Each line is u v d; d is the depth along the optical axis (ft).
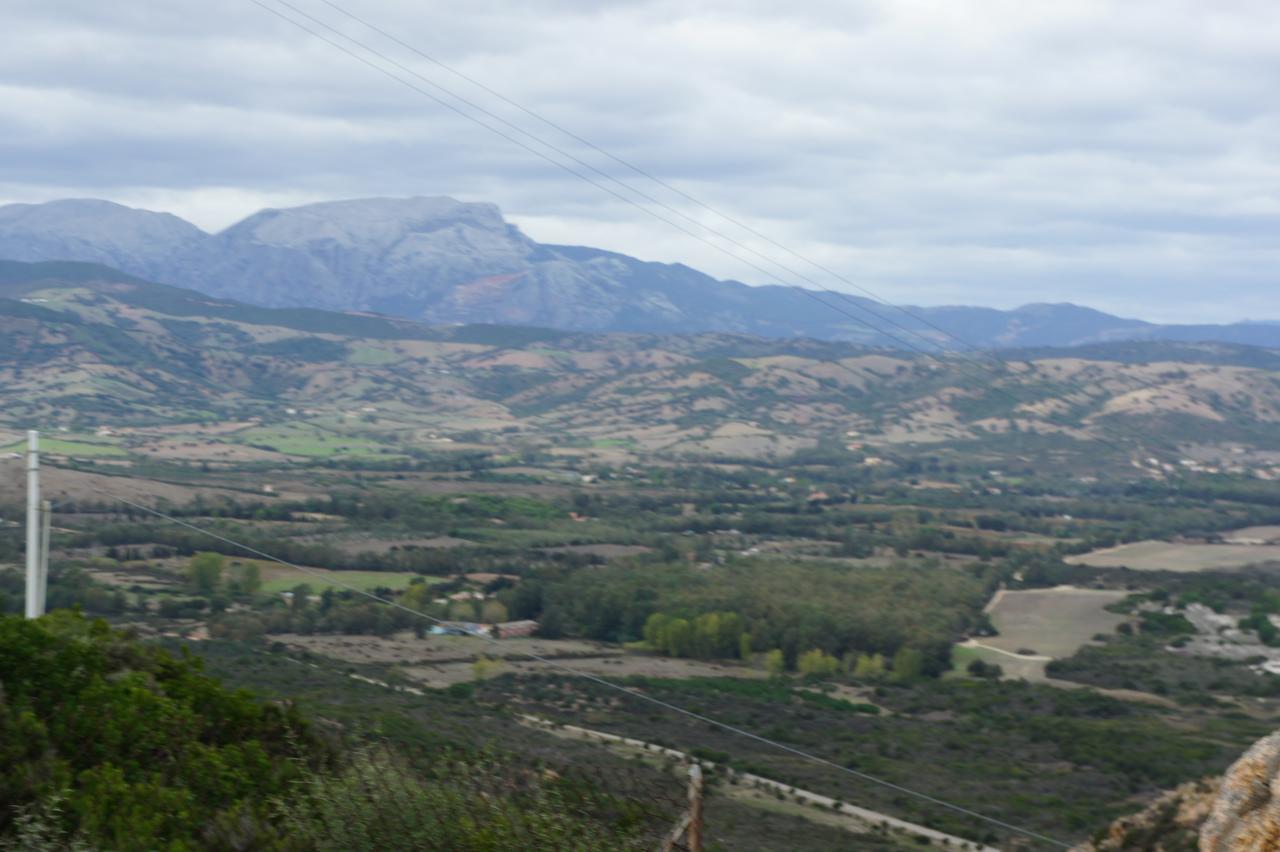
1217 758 215.31
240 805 71.26
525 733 199.52
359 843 65.46
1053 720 255.50
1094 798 189.57
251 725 89.40
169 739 81.61
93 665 90.27
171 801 70.74
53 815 65.00
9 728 75.25
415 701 222.28
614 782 94.07
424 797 67.15
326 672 252.62
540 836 63.77
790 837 148.25
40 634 90.17
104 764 73.87
